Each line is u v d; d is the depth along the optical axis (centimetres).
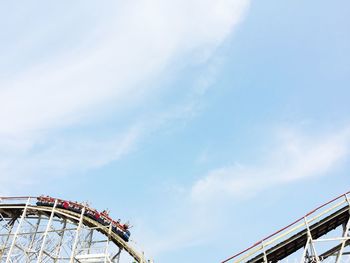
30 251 4188
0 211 4550
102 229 4422
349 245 3112
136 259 4275
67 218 4494
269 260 3133
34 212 4541
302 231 3064
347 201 3156
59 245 4278
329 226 3241
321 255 3117
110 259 4231
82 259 4156
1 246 4309
